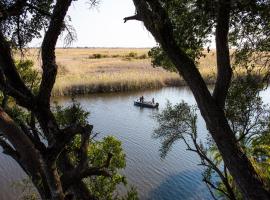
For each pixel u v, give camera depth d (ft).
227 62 28.68
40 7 30.27
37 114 24.90
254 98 39.75
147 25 28.02
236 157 27.53
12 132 18.90
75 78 191.52
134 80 193.16
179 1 30.91
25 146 19.07
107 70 247.29
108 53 469.98
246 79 39.32
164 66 39.29
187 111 45.44
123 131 111.75
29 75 43.19
